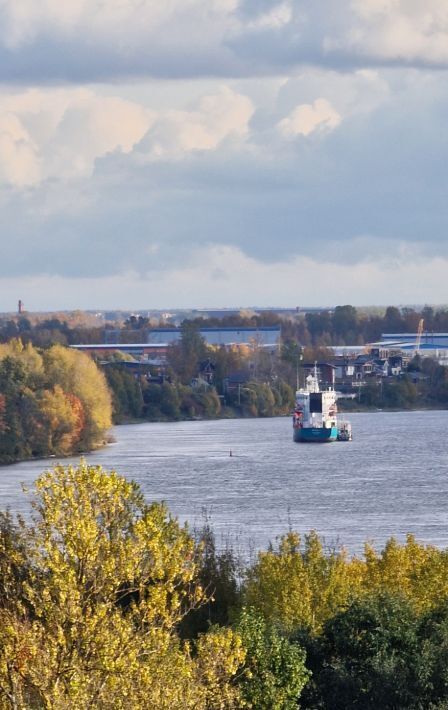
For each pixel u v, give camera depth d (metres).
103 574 157.38
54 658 150.75
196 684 171.12
